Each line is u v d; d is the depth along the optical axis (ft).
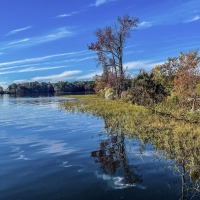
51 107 107.76
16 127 54.90
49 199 19.93
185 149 29.76
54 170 26.22
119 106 80.28
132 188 21.43
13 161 29.73
